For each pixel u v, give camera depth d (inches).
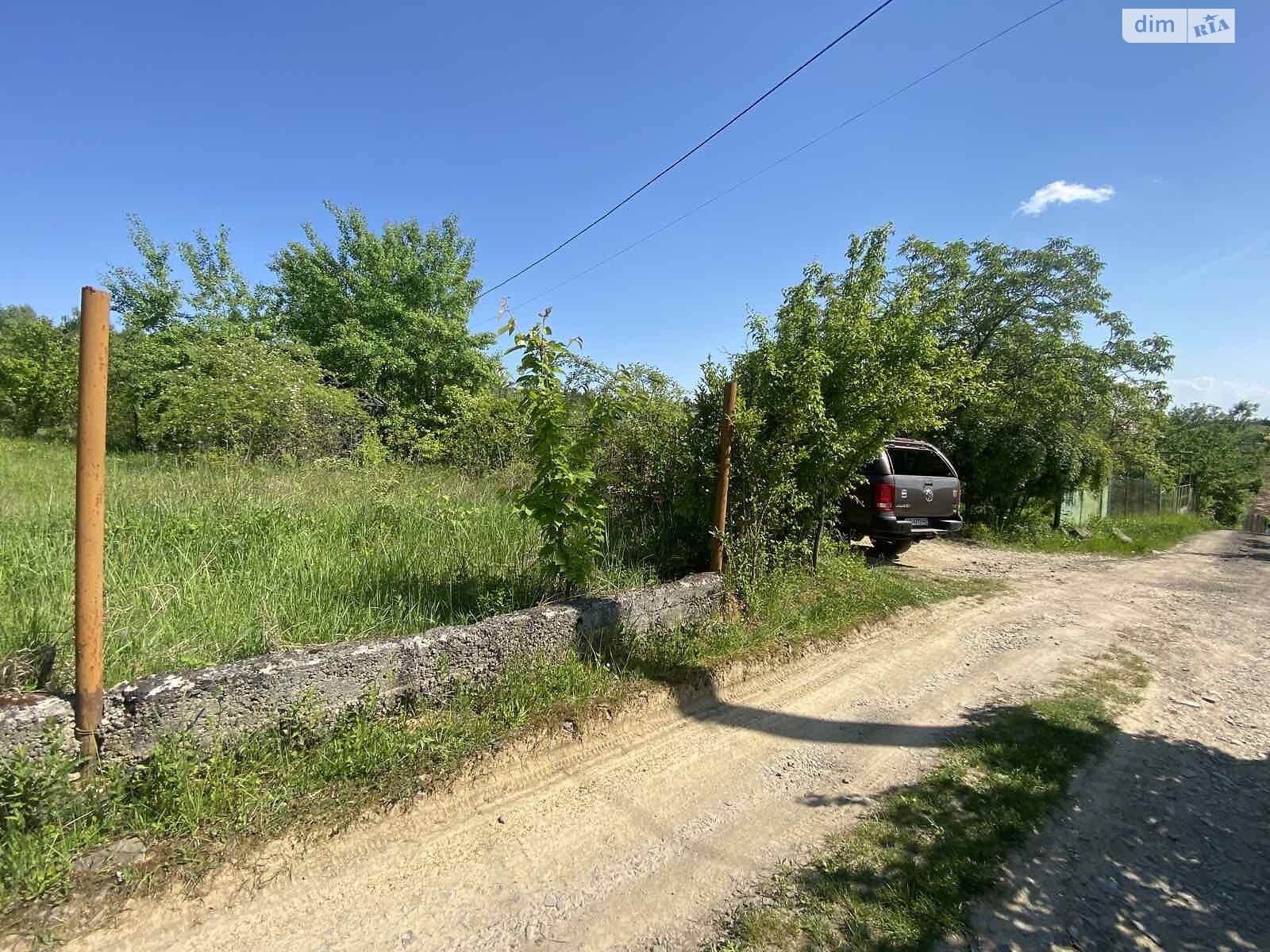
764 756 136.3
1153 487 981.2
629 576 205.6
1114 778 132.6
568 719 136.1
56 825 86.0
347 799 104.0
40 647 111.1
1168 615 286.0
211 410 367.9
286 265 660.1
